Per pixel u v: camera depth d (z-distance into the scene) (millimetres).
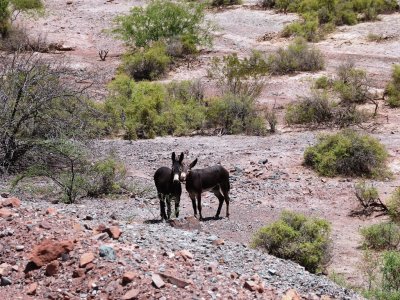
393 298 34531
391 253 38719
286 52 112938
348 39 125375
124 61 115500
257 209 53000
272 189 58562
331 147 65312
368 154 63344
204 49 128625
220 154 70125
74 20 151500
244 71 99812
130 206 49469
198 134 83250
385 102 92750
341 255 43656
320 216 52094
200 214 48000
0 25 132000
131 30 128125
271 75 109625
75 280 24797
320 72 109625
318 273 39438
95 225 30562
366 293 34688
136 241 28875
